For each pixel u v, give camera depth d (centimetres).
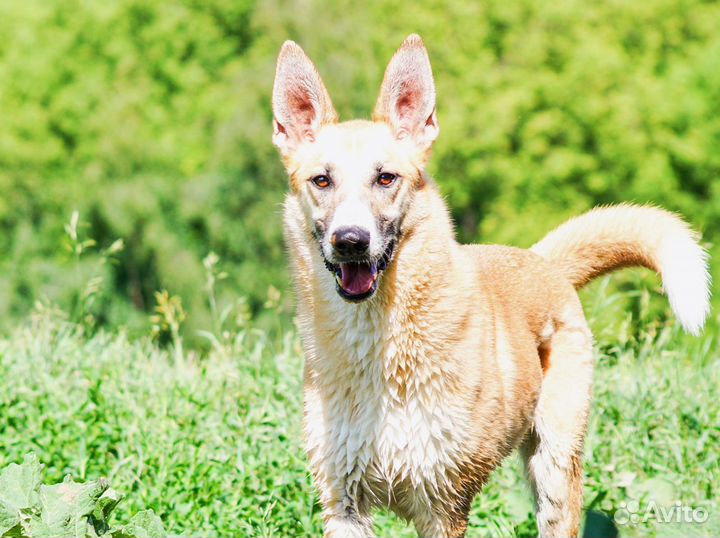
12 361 1099
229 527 807
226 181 3981
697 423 983
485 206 3978
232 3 4491
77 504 606
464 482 713
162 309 1189
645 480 900
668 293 852
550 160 3881
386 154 721
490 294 776
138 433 925
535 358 799
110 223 4134
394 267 700
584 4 4050
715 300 3566
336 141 732
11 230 4409
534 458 817
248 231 3966
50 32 4622
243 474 860
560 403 814
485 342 723
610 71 3906
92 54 4606
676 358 1121
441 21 4091
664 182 3834
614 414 1002
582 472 823
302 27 4041
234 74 4281
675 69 3988
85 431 930
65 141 4544
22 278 4162
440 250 714
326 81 3925
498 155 3888
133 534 611
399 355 696
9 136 4456
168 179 4216
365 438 700
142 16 4591
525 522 864
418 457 698
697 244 868
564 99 3919
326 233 706
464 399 702
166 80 4522
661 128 3888
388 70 746
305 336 727
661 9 4028
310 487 853
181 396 1012
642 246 879
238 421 934
